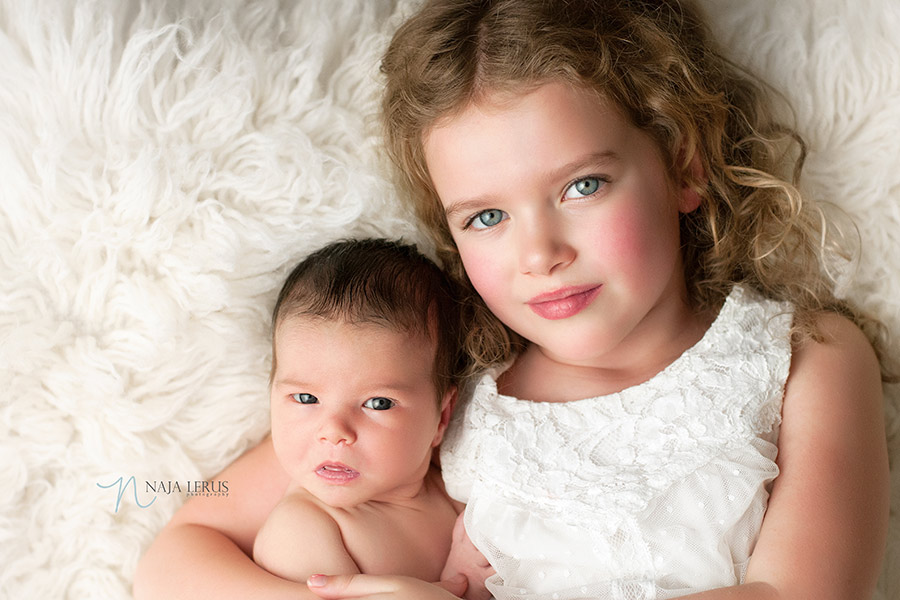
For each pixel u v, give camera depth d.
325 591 1.01
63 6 1.09
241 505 1.17
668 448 1.06
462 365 1.21
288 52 1.16
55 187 1.08
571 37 1.03
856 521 0.99
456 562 1.12
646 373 1.15
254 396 1.18
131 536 1.14
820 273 1.20
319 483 1.08
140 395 1.12
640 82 1.07
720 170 1.17
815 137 1.20
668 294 1.14
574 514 1.05
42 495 1.12
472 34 1.05
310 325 1.08
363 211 1.18
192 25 1.13
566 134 1.00
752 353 1.10
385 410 1.08
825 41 1.18
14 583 1.10
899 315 1.20
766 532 1.00
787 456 1.05
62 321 1.10
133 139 1.11
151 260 1.12
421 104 1.07
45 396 1.10
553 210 1.01
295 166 1.15
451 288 1.20
